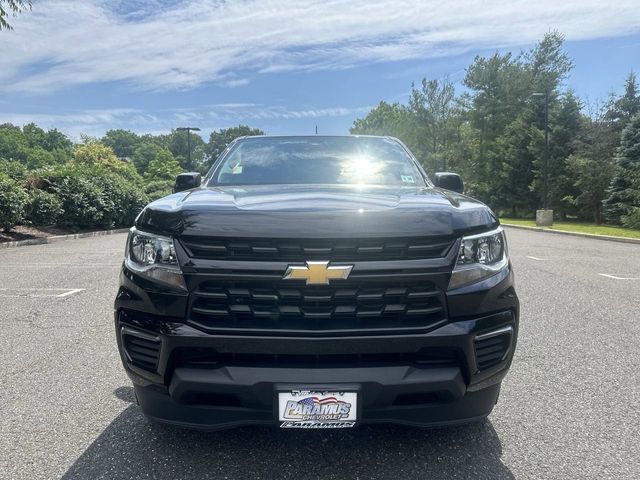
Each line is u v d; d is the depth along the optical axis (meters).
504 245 2.73
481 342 2.51
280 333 2.34
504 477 2.64
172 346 2.40
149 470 2.68
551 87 43.28
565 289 7.78
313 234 2.34
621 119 31.58
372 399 2.38
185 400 2.46
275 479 2.61
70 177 20.17
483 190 43.84
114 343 4.91
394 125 60.25
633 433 3.13
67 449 2.90
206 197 2.84
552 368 4.29
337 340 2.33
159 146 119.25
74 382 3.93
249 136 4.55
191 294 2.40
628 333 5.32
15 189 15.35
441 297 2.41
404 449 2.92
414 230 2.40
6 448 2.92
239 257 2.37
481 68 47.41
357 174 3.80
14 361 4.39
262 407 2.39
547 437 3.08
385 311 2.38
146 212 2.67
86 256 11.97
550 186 34.66
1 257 11.77
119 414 3.37
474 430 3.16
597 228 24.72
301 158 4.04
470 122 48.88
